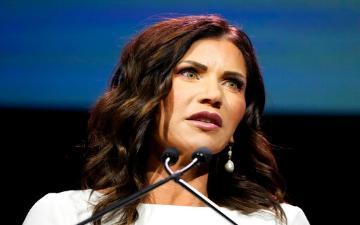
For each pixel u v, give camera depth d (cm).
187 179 530
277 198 572
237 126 565
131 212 514
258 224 541
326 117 756
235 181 561
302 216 560
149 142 533
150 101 521
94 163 545
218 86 522
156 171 530
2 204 773
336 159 760
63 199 532
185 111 514
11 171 771
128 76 543
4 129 770
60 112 766
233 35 545
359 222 766
